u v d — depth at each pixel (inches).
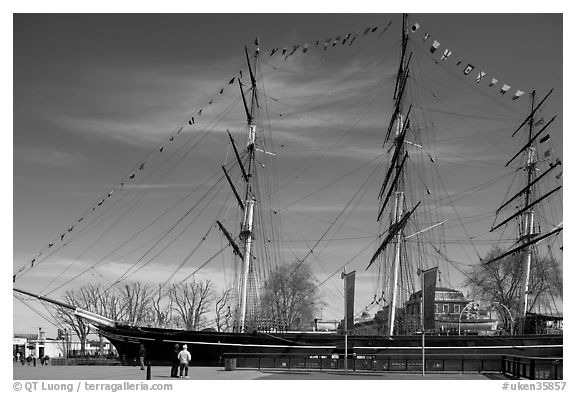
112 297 4571.9
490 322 4114.2
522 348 2672.2
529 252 3139.8
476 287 4025.6
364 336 2738.7
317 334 2753.4
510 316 3280.0
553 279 3614.7
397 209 3105.3
